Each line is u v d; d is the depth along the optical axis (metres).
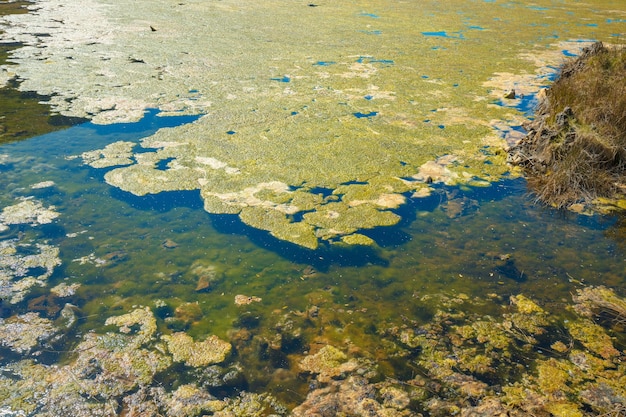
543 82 11.62
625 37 15.77
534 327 4.83
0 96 9.91
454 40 15.38
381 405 3.99
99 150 7.96
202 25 16.48
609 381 4.21
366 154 8.12
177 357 4.46
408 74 12.04
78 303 5.02
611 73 9.70
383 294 5.28
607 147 7.45
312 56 13.34
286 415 3.92
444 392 4.12
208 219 6.43
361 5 20.86
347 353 4.53
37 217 6.33
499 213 6.76
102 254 5.74
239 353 4.53
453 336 4.72
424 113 9.77
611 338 4.69
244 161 7.77
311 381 4.23
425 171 7.71
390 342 4.66
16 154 7.80
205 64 12.34
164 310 5.00
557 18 18.94
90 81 10.92
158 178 7.25
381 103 10.19
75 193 6.88
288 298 5.21
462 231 6.35
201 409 3.97
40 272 5.41
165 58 12.73
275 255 5.84
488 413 3.90
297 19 17.78
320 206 6.73
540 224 6.53
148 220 6.39
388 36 15.70
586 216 6.72
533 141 8.16
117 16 17.48
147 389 4.14
